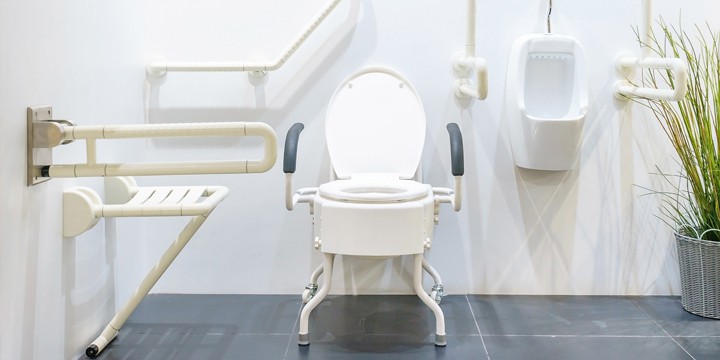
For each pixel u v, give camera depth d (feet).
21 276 5.60
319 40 8.36
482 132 8.43
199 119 8.47
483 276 8.62
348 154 8.09
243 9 8.34
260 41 8.38
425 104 8.41
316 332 7.43
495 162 8.47
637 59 7.93
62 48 6.19
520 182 8.50
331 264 7.06
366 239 6.81
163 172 5.65
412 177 8.01
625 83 8.29
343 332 7.43
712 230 7.64
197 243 8.63
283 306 8.24
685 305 8.04
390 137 8.11
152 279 6.95
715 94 7.82
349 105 8.15
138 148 8.23
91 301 7.00
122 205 6.26
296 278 8.66
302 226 8.61
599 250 8.58
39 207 5.85
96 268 7.11
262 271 8.65
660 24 8.27
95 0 6.91
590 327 7.55
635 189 8.50
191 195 6.66
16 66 5.43
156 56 8.40
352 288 8.63
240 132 5.52
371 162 8.10
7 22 5.30
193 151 8.52
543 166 8.03
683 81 6.90
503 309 8.12
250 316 7.92
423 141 8.07
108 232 7.42
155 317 7.87
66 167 5.74
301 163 8.52
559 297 8.55
